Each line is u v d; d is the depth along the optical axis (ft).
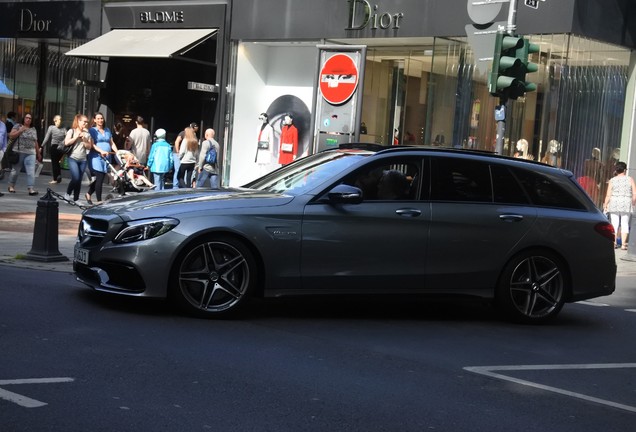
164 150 64.39
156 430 14.92
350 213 26.11
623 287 41.06
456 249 27.27
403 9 62.39
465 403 18.37
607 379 21.83
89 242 25.46
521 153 58.80
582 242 28.96
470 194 27.89
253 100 72.90
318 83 58.85
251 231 25.03
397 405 17.74
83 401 16.26
